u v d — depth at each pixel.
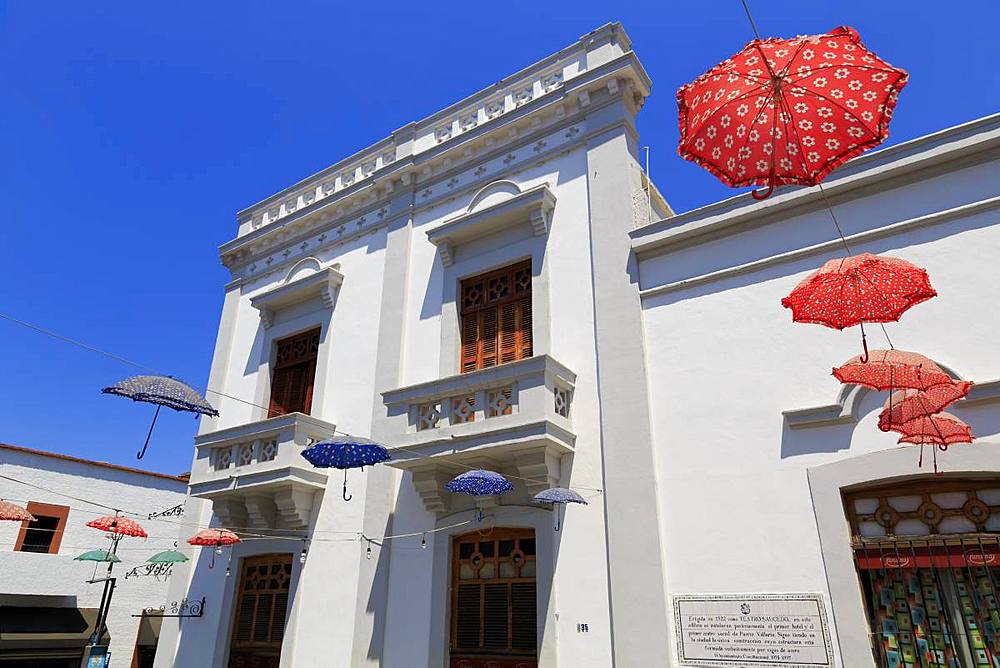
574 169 9.74
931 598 5.79
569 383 8.34
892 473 6.05
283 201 13.98
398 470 9.61
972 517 5.80
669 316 8.01
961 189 6.66
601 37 10.26
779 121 3.44
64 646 14.48
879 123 3.26
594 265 8.82
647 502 7.25
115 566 15.91
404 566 8.92
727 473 6.95
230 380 12.80
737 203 7.87
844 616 5.88
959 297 6.29
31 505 14.66
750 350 7.29
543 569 7.72
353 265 11.91
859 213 7.14
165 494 17.44
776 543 6.43
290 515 10.08
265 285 13.31
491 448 7.95
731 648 6.30
